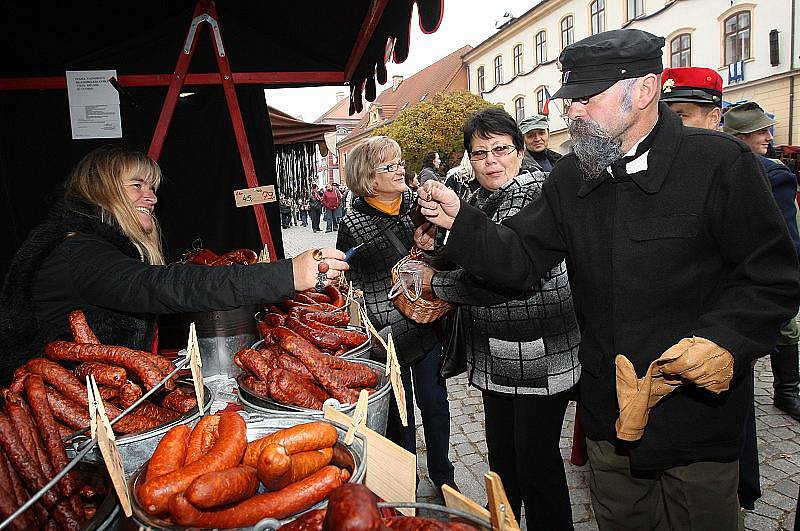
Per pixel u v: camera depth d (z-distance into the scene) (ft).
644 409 4.61
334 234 78.79
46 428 4.11
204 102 12.80
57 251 5.92
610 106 5.02
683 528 5.65
